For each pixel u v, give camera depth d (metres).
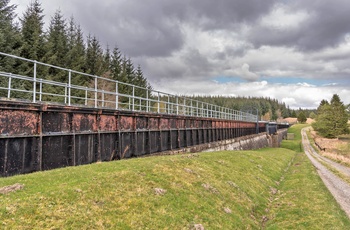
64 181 11.71
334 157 62.03
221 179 19.73
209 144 42.56
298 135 141.88
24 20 50.41
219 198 16.16
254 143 82.50
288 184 27.33
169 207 12.48
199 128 38.88
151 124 26.11
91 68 71.25
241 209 16.38
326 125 116.06
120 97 76.19
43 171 13.59
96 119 18.78
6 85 38.88
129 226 10.05
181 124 33.06
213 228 12.42
